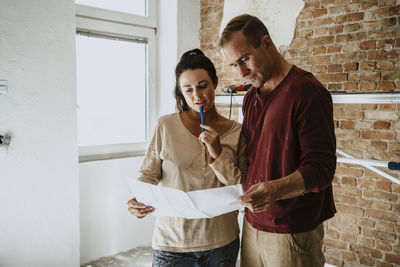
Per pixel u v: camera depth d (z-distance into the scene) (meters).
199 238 1.19
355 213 2.46
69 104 2.16
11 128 1.95
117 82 2.94
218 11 3.14
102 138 2.88
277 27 2.76
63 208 2.18
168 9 3.09
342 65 2.45
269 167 1.13
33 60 2.00
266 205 0.95
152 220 3.09
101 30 2.76
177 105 1.39
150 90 3.18
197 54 1.25
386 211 2.32
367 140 2.37
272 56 1.13
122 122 3.01
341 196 2.51
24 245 2.04
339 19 2.44
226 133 1.27
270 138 1.13
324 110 1.04
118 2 2.89
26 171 2.02
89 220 2.67
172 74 3.10
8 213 1.97
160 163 1.29
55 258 2.16
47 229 2.12
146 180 1.25
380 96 1.75
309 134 1.03
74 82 2.17
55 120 2.11
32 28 1.98
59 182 2.15
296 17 2.65
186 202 1.03
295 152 1.10
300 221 1.11
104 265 2.63
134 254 2.83
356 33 2.37
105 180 2.75
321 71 2.56
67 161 2.18
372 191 2.37
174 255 1.21
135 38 3.02
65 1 2.10
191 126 1.26
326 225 2.60
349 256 2.50
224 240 1.22
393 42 2.22
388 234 2.33
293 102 1.07
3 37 1.89
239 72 1.12
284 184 0.94
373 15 2.29
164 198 1.06
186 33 3.14
